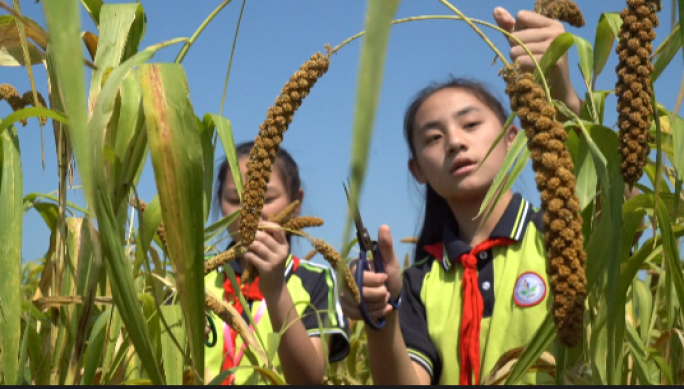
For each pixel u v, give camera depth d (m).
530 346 1.63
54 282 1.82
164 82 1.38
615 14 1.94
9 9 0.97
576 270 1.33
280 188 4.06
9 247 1.72
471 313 3.02
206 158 2.06
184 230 1.35
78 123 0.58
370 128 0.49
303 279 3.80
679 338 1.99
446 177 3.17
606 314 1.64
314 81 1.75
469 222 3.31
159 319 2.08
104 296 1.87
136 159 1.56
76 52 0.57
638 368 1.96
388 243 2.57
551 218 1.36
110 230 1.37
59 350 1.73
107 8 1.65
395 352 2.69
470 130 3.16
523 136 1.63
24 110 1.50
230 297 3.55
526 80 1.45
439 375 3.17
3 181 1.77
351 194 0.50
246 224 1.64
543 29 2.12
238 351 3.33
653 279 3.16
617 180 1.54
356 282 2.40
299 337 2.94
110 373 1.98
